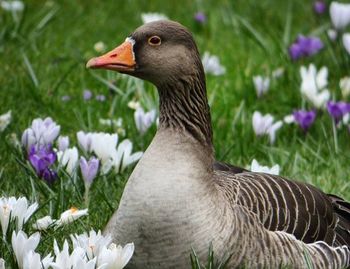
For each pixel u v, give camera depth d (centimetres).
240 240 942
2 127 1330
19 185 1198
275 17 1930
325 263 1008
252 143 1377
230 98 1580
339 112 1415
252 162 1201
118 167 1230
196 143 959
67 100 1523
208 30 1886
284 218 991
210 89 1609
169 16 1944
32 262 915
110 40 1822
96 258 920
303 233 1005
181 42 975
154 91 1559
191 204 922
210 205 931
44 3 1955
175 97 971
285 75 1609
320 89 1528
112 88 1488
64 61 1681
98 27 1873
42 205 1101
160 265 935
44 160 1183
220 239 930
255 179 1024
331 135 1425
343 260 1036
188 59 973
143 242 930
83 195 1191
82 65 1655
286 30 1745
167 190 921
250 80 1645
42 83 1578
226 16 1911
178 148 948
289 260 969
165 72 972
